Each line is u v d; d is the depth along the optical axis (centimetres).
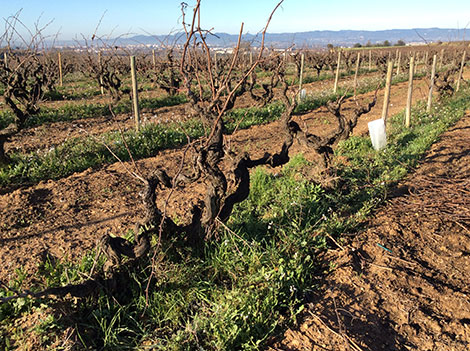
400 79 2447
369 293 380
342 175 645
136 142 899
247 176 431
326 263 435
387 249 456
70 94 1786
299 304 370
